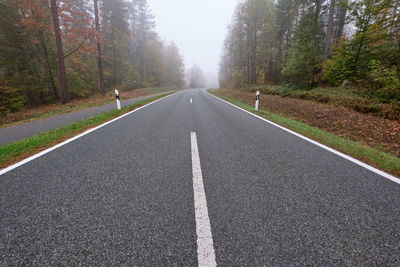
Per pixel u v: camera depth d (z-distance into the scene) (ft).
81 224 5.16
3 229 4.95
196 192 6.75
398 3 26.84
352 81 33.81
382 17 27.99
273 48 85.87
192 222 5.27
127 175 8.02
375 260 4.19
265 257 4.25
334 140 13.47
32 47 51.55
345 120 20.86
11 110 39.88
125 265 4.02
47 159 9.79
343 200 6.41
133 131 15.60
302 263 4.11
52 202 6.14
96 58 77.61
